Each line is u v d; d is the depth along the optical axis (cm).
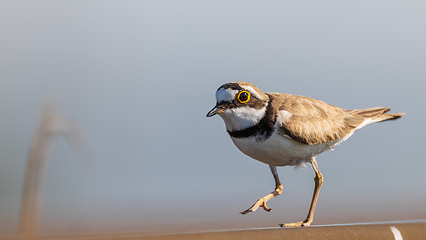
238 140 1167
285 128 1117
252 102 1135
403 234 820
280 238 725
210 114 1132
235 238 673
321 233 771
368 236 797
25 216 841
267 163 1213
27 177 855
